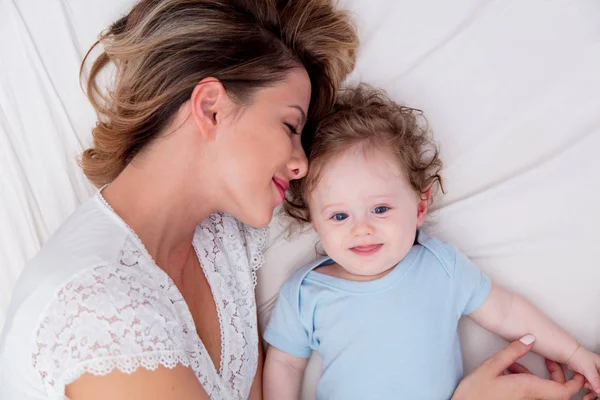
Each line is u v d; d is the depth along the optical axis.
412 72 1.25
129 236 0.89
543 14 1.21
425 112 1.25
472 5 1.23
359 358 1.17
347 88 1.26
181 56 0.90
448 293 1.18
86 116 1.25
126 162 1.00
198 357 0.94
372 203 1.13
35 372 0.83
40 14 1.23
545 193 1.22
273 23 0.98
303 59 1.04
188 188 0.95
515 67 1.22
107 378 0.78
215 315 1.07
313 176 1.16
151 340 0.80
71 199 1.25
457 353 1.20
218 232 1.15
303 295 1.22
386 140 1.16
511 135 1.23
